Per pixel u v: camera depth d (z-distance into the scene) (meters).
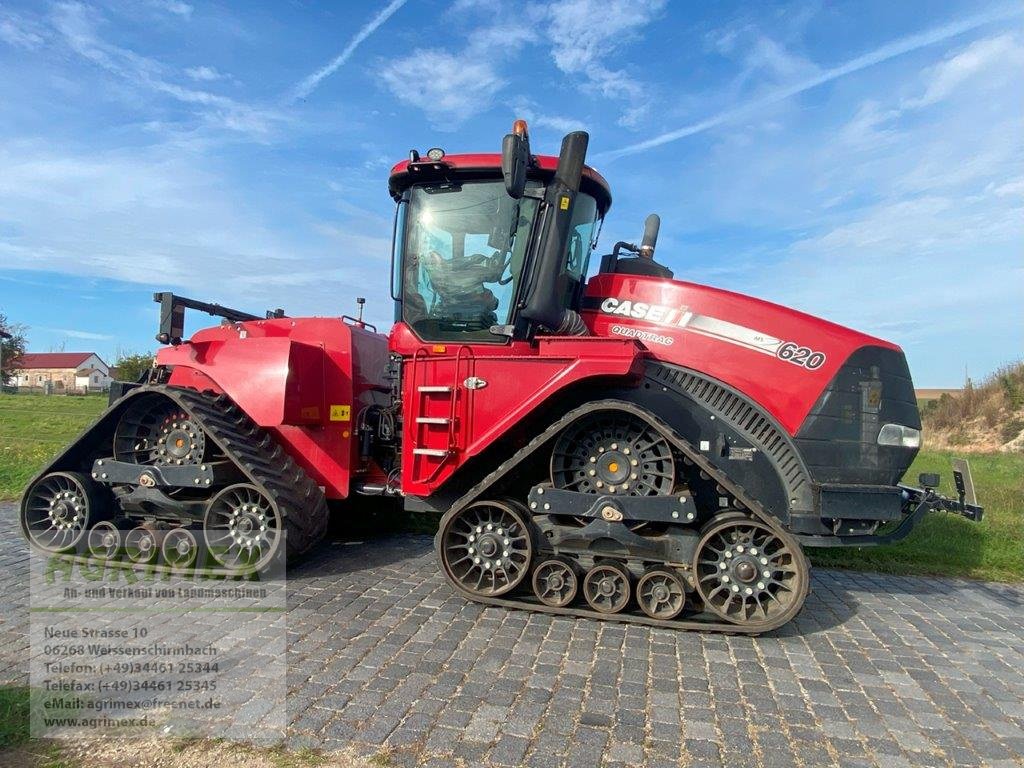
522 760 2.80
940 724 3.20
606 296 5.03
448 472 4.72
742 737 3.04
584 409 4.34
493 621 4.35
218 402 5.47
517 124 4.49
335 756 2.80
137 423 5.48
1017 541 6.62
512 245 4.92
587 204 5.19
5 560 5.37
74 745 2.85
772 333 4.62
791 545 4.13
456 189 5.04
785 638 4.25
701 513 4.50
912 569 5.95
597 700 3.33
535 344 4.83
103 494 5.59
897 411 4.49
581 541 4.45
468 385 4.70
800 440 4.45
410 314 5.12
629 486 4.40
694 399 4.64
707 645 4.08
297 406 5.47
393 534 6.70
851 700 3.42
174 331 6.06
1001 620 4.69
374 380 6.16
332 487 5.70
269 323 6.15
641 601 4.35
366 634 4.07
